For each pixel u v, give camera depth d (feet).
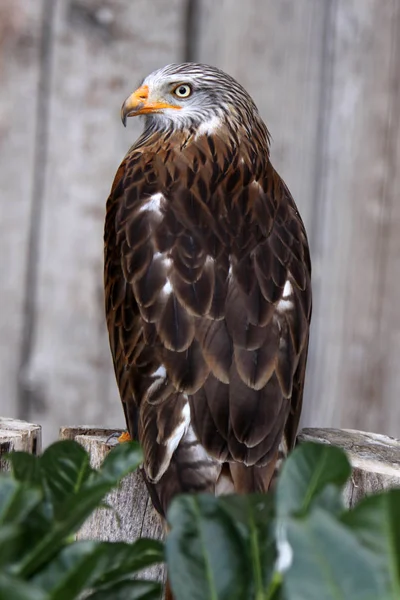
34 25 33.91
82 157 34.24
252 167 25.93
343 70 35.22
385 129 35.68
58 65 34.09
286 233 24.22
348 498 19.85
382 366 36.04
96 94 34.19
